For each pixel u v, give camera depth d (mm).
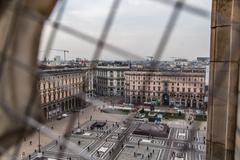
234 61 4250
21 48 2354
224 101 4504
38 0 2322
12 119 2361
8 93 2355
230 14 4434
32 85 2438
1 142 2391
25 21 2344
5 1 2371
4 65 2357
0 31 2381
